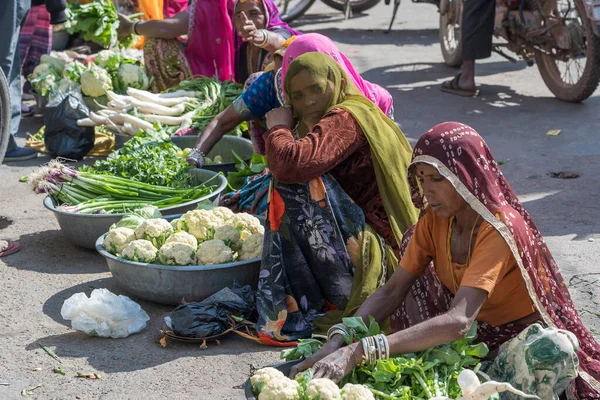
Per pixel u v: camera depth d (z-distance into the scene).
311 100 3.66
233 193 4.79
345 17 13.12
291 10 12.50
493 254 2.72
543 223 5.14
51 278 4.42
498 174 2.81
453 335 2.68
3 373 3.46
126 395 3.29
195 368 3.49
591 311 3.94
